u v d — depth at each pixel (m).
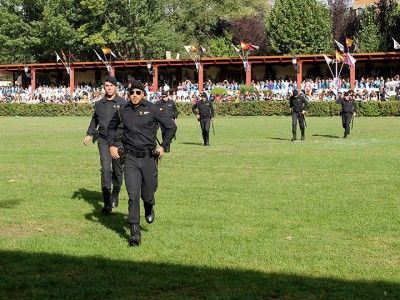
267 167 15.81
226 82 59.06
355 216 9.61
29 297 6.12
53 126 36.47
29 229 9.06
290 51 71.75
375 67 59.69
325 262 7.20
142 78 65.12
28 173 15.09
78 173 15.11
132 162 8.18
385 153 18.94
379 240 8.18
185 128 34.41
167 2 76.62
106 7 66.88
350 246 7.89
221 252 7.66
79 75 67.25
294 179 13.63
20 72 70.94
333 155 18.50
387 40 69.25
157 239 8.34
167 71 64.00
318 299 6.00
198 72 58.56
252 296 6.07
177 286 6.39
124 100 10.36
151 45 70.06
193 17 79.75
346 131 25.81
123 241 8.28
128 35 68.75
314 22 70.69
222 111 50.19
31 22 67.69
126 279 6.63
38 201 11.25
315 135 27.36
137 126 8.13
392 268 6.98
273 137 26.38
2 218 9.75
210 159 17.84
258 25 77.88
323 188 12.36
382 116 45.88
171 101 23.50
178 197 11.49
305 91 54.31
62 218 9.80
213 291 6.23
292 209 10.24
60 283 6.53
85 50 70.69
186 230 8.83
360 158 17.58
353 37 73.50
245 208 10.38
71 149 21.17
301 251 7.67
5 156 18.98
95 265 7.15
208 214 9.93
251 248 7.81
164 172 15.02
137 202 8.08
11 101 61.12
